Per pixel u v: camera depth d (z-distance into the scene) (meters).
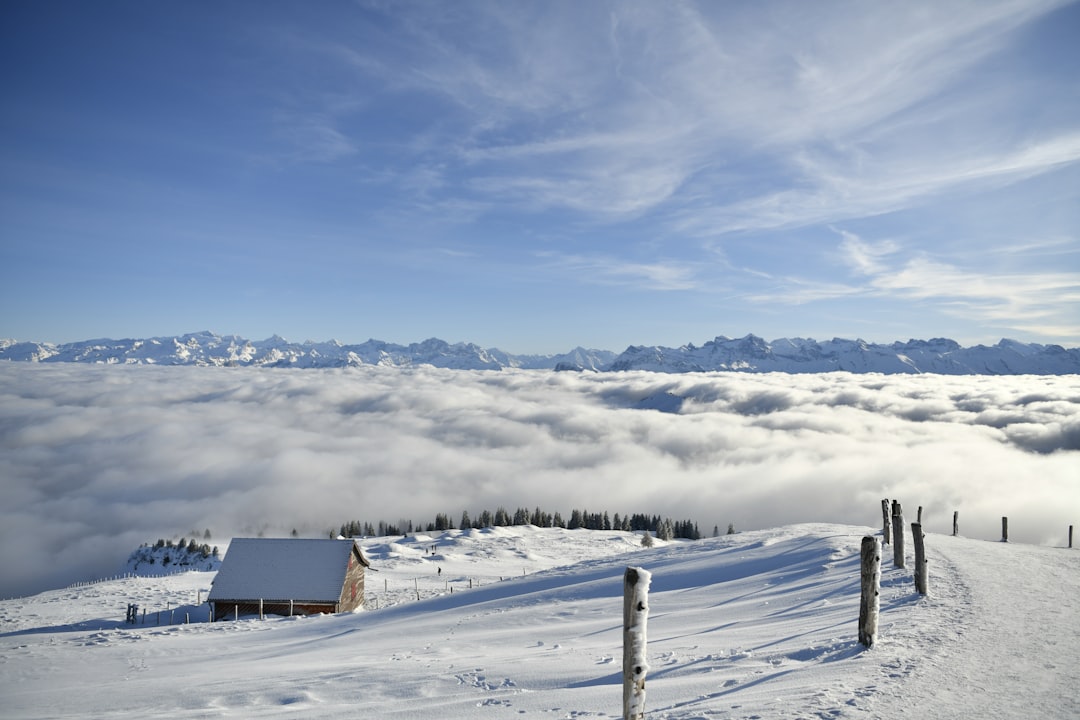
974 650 9.13
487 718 8.90
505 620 21.64
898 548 18.73
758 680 8.64
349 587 45.47
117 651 25.86
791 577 21.11
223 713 11.86
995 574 16.03
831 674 8.35
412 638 20.94
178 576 69.69
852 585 17.36
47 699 15.70
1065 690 7.31
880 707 6.84
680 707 7.84
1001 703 6.91
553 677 11.37
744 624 14.66
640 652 5.98
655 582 25.61
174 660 23.03
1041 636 9.91
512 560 99.75
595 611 21.28
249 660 21.08
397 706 10.61
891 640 9.95
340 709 10.92
